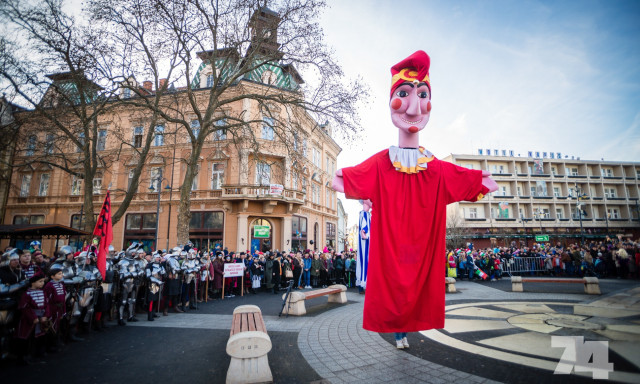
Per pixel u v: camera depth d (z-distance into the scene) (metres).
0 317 5.16
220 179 24.36
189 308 10.19
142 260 8.59
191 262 10.30
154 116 15.56
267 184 23.64
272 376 4.39
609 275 18.25
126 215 25.72
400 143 4.47
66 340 6.28
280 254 15.59
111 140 26.23
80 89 13.98
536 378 4.05
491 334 6.09
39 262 6.89
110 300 7.46
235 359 4.21
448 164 4.39
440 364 4.68
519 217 46.44
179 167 24.94
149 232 24.94
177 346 5.96
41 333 5.24
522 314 7.77
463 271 18.36
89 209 15.12
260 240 23.86
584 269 18.20
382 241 4.16
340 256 16.97
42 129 14.49
